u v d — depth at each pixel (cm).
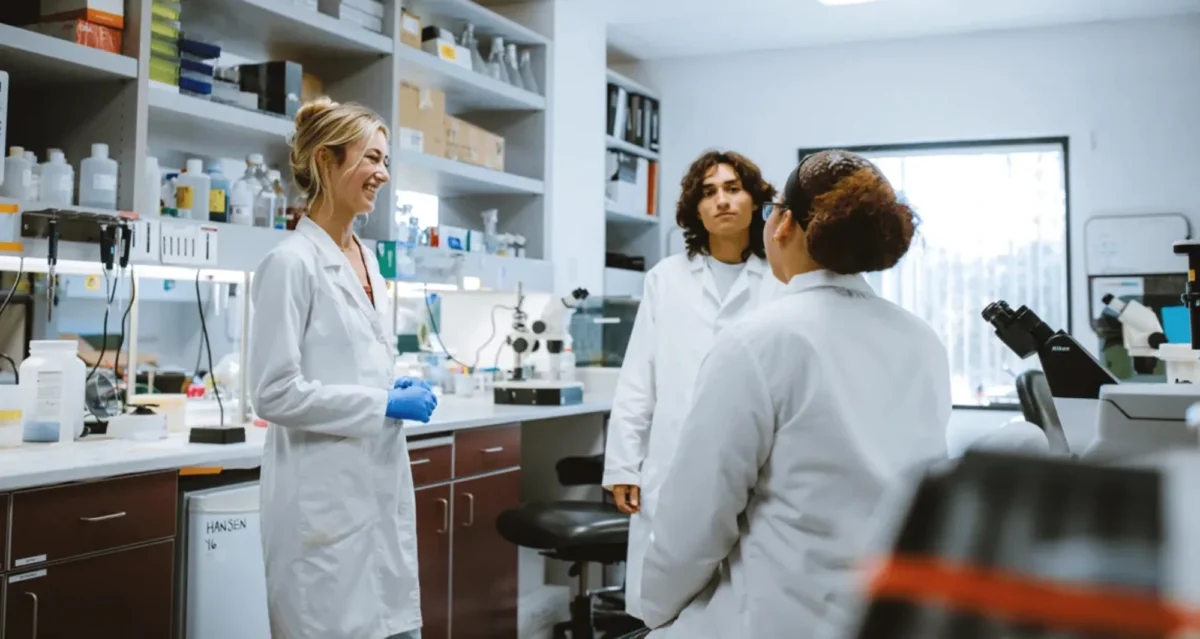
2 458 208
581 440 398
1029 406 196
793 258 131
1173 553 33
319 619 179
